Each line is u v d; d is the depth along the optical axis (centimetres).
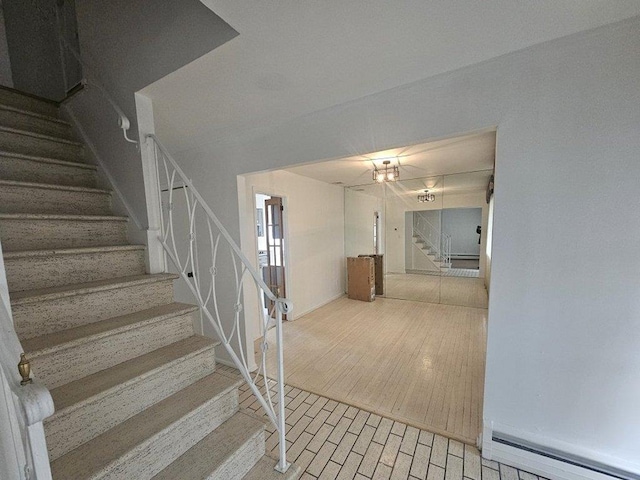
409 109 173
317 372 268
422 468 159
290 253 419
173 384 137
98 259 158
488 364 161
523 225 146
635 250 126
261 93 178
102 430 110
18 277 129
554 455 147
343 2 106
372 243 573
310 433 187
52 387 110
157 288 167
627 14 115
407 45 133
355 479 152
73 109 213
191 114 207
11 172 164
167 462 117
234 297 277
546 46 134
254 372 274
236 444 129
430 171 409
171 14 144
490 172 420
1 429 77
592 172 131
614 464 135
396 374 262
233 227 269
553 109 136
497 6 109
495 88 148
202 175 284
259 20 114
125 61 170
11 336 69
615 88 124
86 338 118
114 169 191
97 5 178
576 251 137
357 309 478
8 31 252
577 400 142
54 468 93
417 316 435
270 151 236
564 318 141
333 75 159
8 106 184
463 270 566
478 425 192
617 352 132
